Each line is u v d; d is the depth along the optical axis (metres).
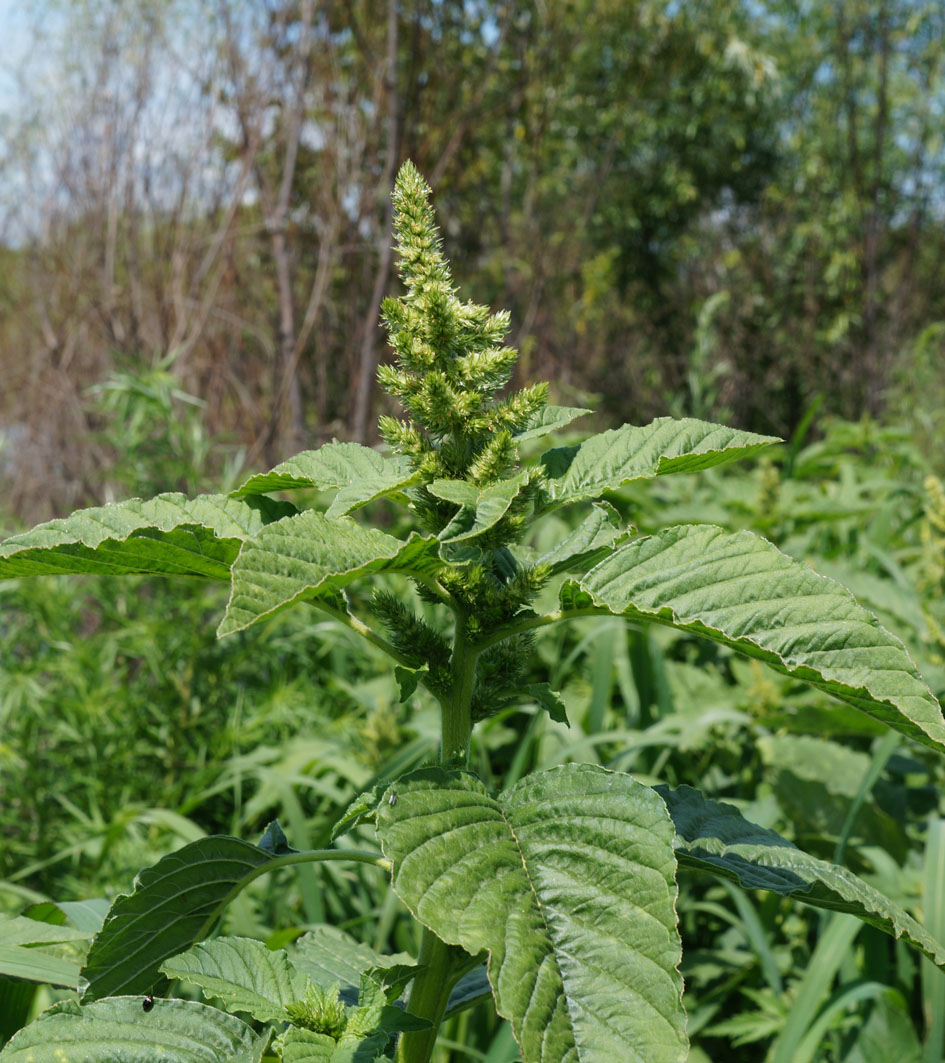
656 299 16.33
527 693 1.28
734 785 3.60
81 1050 1.08
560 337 12.68
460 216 9.16
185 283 6.88
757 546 1.09
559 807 1.00
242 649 3.86
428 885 0.89
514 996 0.83
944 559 3.83
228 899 1.28
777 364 15.08
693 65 14.67
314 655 4.63
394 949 2.95
